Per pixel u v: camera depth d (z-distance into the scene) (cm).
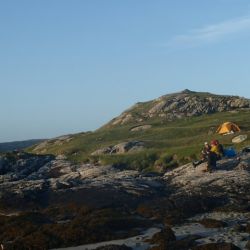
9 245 2662
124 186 4391
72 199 4084
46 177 5841
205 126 7788
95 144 8088
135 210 3709
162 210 3603
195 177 4584
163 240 2578
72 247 2667
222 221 3128
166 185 4597
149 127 9069
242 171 4622
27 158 6788
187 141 6794
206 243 2467
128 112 11638
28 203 4131
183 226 3102
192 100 10844
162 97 11794
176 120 9512
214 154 4769
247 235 2675
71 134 10831
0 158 6669
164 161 5916
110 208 3684
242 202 3812
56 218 3500
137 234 2895
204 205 3750
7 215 3666
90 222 3062
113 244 2586
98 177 5106
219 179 4353
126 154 6438
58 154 7856
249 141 5975
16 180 5728
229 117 8588
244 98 10731
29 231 2964
